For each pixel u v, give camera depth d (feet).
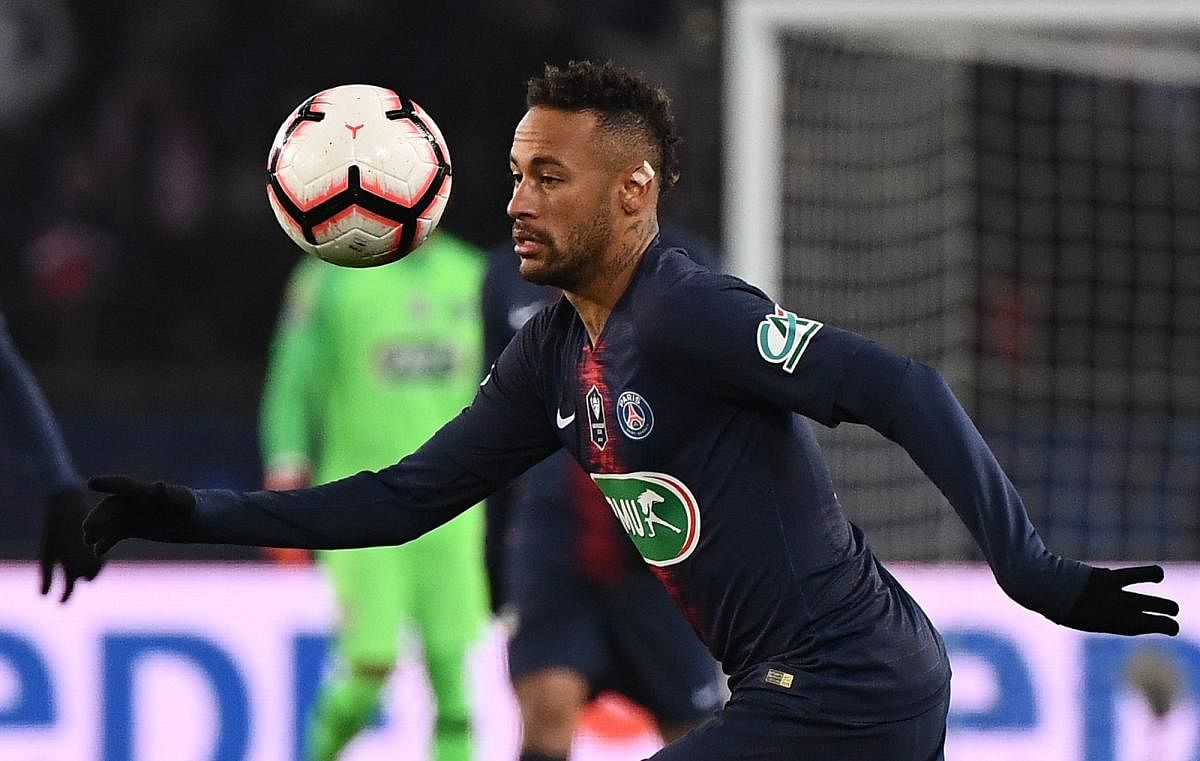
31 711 81.25
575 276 39.11
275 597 84.74
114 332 111.65
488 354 69.00
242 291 113.19
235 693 83.56
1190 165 105.70
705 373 37.78
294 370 86.99
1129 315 104.01
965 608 86.99
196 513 40.22
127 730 82.07
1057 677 87.15
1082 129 103.65
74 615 82.28
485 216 113.60
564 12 113.19
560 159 38.47
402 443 87.15
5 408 51.26
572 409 40.63
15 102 113.29
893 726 39.47
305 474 87.56
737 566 39.55
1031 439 100.48
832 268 94.43
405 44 114.93
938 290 97.91
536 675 65.72
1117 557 100.42
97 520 39.34
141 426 94.53
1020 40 94.63
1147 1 88.84
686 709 66.95
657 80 104.94
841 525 40.40
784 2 89.45
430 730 86.43
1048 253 102.89
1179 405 103.40
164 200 113.50
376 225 40.42
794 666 39.34
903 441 36.81
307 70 115.75
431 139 41.14
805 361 36.94
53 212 112.57
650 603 66.28
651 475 39.60
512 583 67.21
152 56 114.83
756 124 89.51
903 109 96.32
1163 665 88.12
